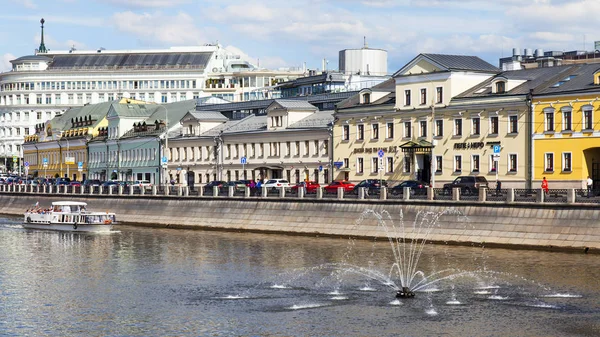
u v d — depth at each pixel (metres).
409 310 62.91
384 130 128.12
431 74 121.56
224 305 65.44
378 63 199.50
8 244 107.38
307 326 58.56
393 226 100.38
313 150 139.00
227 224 119.62
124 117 193.75
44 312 64.06
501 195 92.38
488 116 114.44
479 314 61.31
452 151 118.69
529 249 88.25
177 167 168.38
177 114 188.12
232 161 154.25
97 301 67.81
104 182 174.38
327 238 105.56
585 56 180.38
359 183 122.19
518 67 144.50
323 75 172.62
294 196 112.50
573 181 105.56
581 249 84.81
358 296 68.19
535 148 109.38
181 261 88.81
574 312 61.53
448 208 95.88
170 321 60.66
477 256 85.25
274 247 97.69
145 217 134.12
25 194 165.50
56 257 93.94
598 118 103.38
